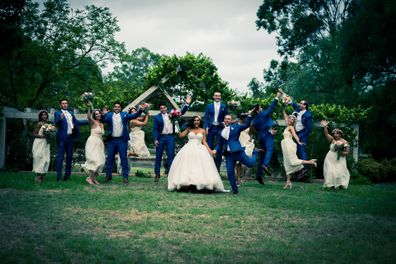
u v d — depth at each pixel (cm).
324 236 549
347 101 2783
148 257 433
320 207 783
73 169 1672
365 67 2423
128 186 1073
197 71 1609
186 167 993
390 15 2183
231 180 991
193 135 1032
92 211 674
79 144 1638
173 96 1642
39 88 2516
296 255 452
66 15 2566
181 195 912
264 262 426
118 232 542
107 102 1672
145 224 588
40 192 878
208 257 440
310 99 3331
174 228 570
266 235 550
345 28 2544
